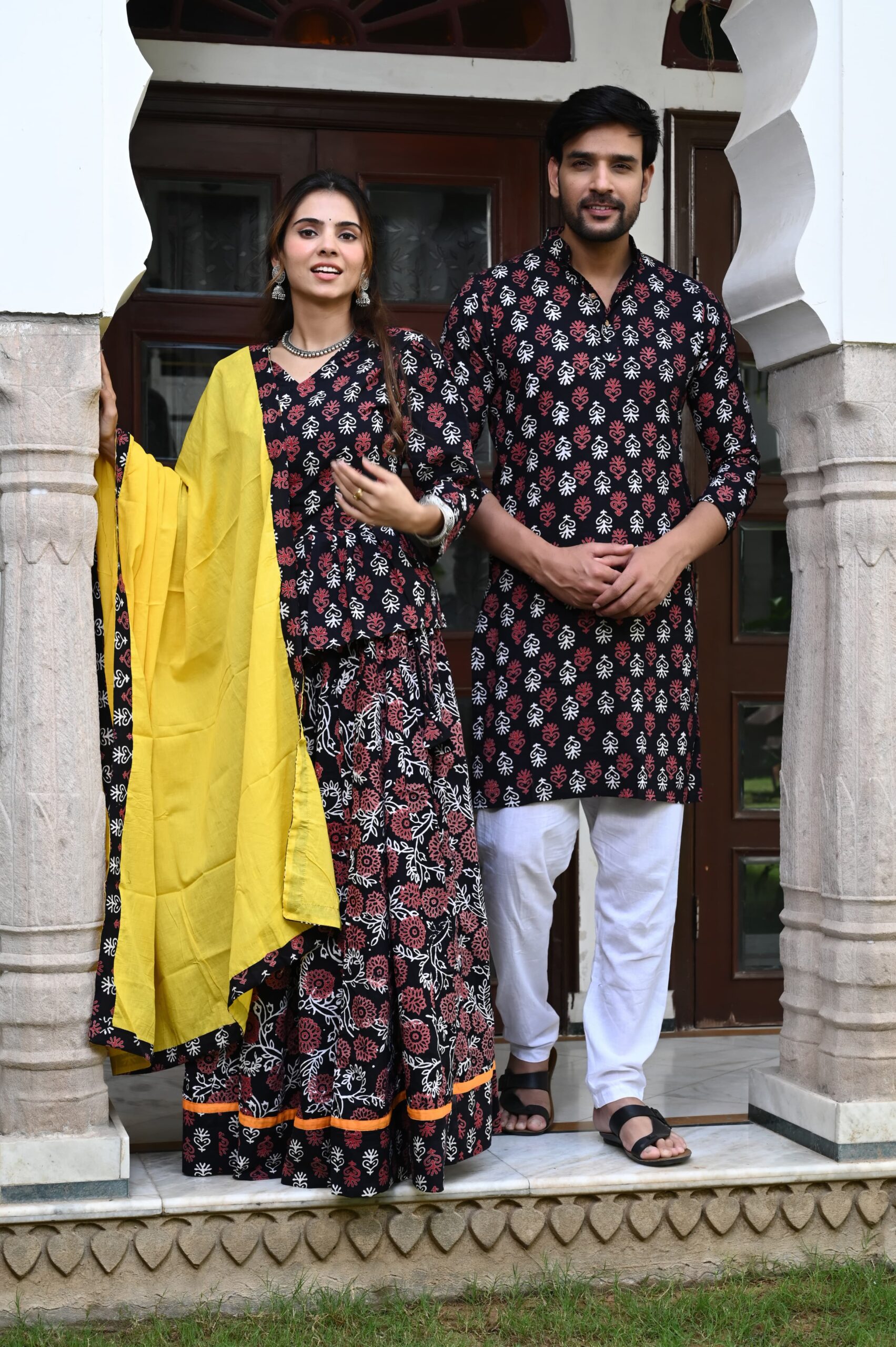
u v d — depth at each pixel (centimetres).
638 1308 267
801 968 316
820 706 316
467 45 416
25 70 265
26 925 265
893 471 304
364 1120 266
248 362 291
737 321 327
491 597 315
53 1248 262
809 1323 267
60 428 266
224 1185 275
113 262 268
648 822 308
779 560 443
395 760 275
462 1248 277
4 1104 269
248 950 271
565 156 304
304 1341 250
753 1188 291
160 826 286
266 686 276
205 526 291
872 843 302
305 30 407
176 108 398
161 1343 248
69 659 268
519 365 308
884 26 302
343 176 293
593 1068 310
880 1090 301
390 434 288
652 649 305
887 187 302
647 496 305
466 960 287
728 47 429
